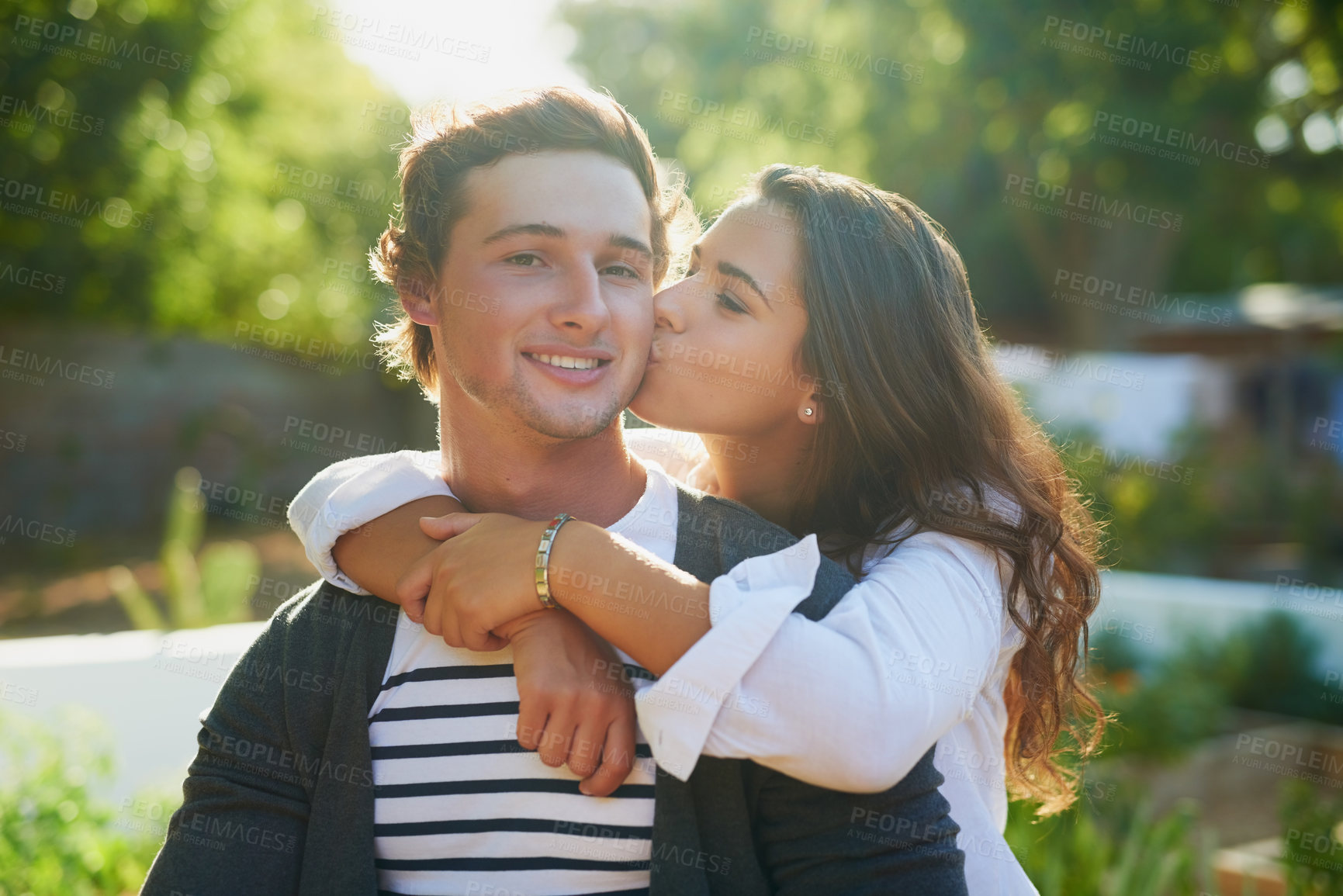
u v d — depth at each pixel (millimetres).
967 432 1562
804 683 1131
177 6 10586
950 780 1437
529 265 1317
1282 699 6031
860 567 1512
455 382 1408
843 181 1619
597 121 1368
